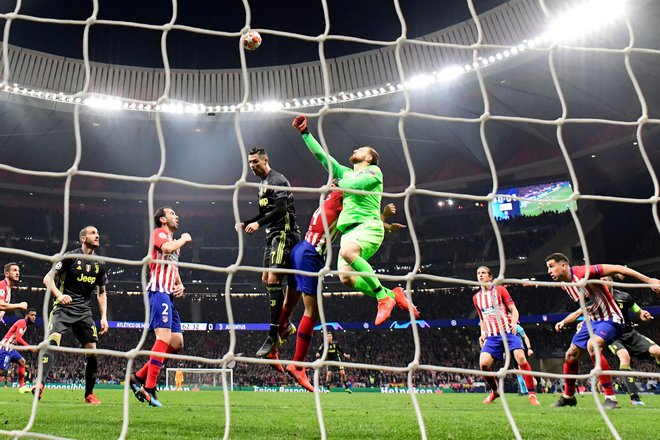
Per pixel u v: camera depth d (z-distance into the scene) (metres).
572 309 32.03
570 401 7.16
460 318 34.03
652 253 31.95
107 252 35.75
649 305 30.48
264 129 30.20
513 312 8.44
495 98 26.52
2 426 3.64
